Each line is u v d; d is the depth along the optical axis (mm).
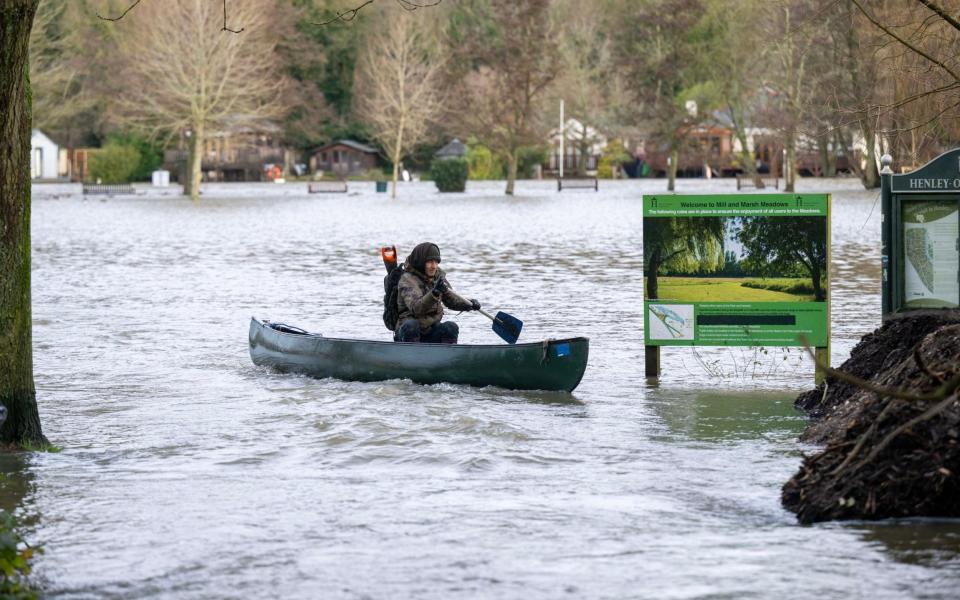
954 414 16641
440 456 20344
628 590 13477
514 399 25406
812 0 64750
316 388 26641
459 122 186500
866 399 20484
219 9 163000
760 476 18906
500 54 174750
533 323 38031
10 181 21125
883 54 40594
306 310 42094
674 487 18281
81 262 63219
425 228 92125
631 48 195125
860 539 15297
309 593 13578
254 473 19438
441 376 26500
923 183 25469
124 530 16156
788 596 13211
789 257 26594
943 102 35781
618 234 83000
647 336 27406
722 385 27438
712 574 13984
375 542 15500
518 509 17047
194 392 26641
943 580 13672
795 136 135625
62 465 20062
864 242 71438
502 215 112125
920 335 23688
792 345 26688
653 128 180125
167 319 39938
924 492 16156
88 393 26703
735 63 168500
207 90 160500
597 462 19969
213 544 15500
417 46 193875
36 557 15008
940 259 25516
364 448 20984
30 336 21750
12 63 20609
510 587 13648
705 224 26875
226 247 73938
